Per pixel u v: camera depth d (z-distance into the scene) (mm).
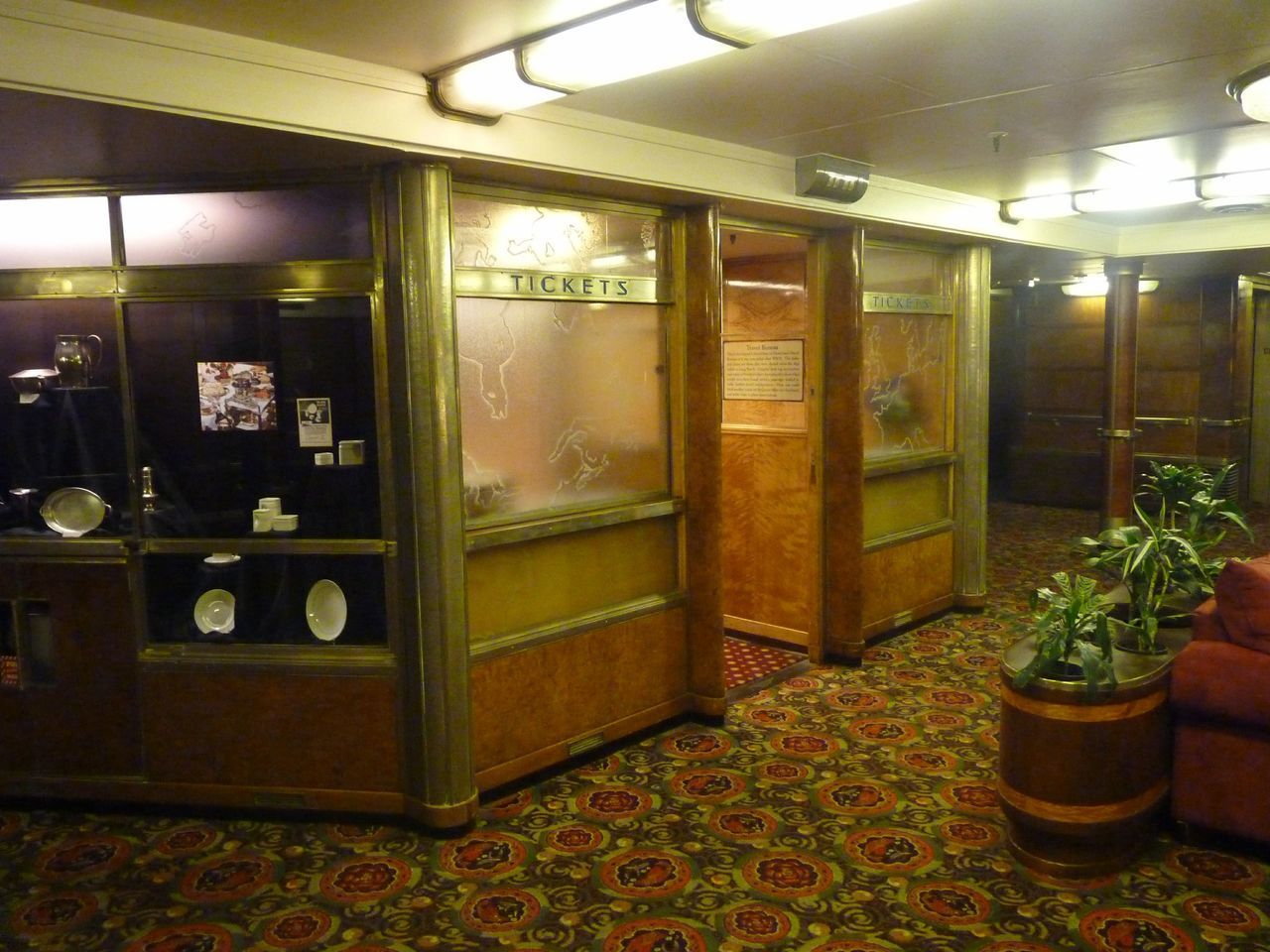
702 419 3980
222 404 3242
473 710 3383
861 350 4770
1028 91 3191
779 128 3600
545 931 2699
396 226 3012
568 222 3625
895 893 2865
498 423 3463
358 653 3266
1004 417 11570
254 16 2359
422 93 2848
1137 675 2883
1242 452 9398
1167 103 3357
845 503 4863
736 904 2818
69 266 3213
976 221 5297
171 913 2812
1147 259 6973
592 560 3811
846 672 4867
